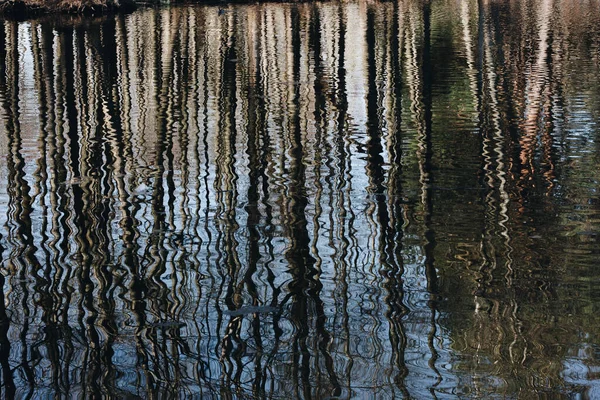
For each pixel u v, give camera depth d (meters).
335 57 24.39
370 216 9.52
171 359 6.18
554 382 5.80
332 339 6.51
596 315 6.86
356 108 16.09
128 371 5.99
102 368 6.04
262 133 13.94
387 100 16.89
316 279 7.74
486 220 9.30
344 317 6.90
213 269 8.00
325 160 12.09
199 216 9.64
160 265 8.12
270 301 7.24
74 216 9.70
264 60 23.92
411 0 51.25
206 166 11.86
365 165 11.76
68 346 6.41
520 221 9.23
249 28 34.19
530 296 7.26
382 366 6.07
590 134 13.27
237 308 7.09
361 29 33.34
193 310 7.07
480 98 16.86
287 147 12.95
